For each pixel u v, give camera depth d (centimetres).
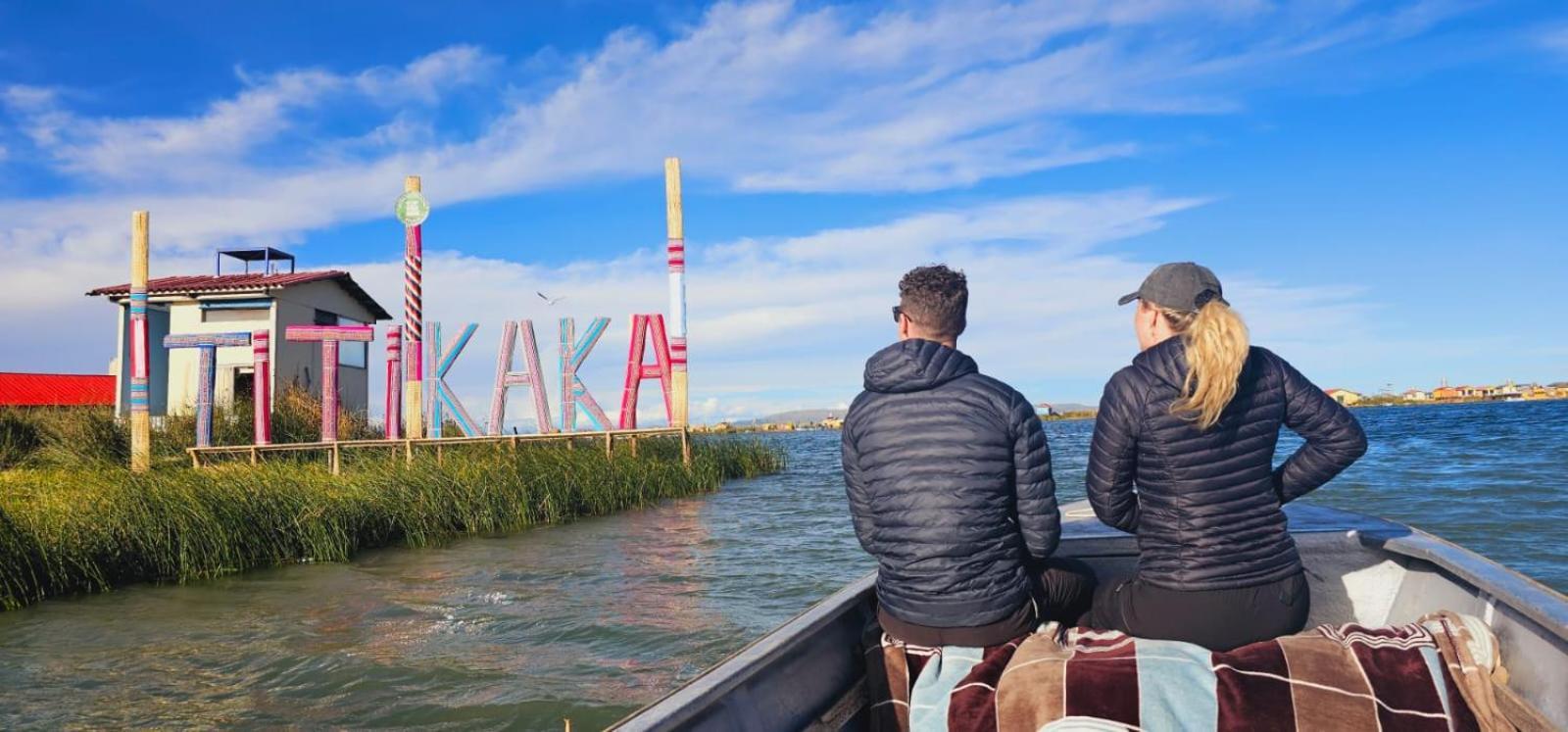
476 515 1297
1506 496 1305
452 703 525
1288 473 252
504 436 1681
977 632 233
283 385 2228
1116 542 348
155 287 2270
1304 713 204
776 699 232
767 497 1756
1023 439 237
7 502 1021
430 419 1689
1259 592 232
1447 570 280
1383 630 231
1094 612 267
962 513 232
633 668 589
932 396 239
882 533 245
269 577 969
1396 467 1895
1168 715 204
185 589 911
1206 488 233
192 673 602
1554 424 4088
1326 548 332
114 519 963
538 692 541
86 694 560
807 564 981
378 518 1188
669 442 2062
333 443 1540
